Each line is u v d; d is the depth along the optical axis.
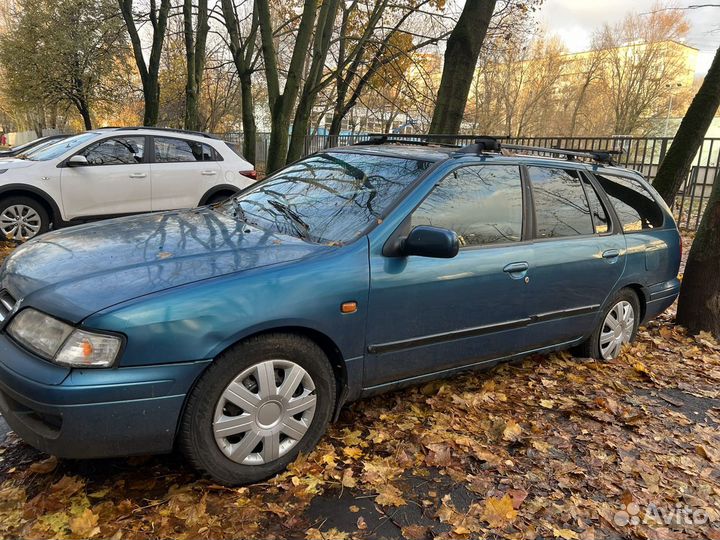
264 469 2.81
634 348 5.05
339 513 2.66
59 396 2.32
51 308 2.48
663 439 3.56
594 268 4.28
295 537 2.47
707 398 4.24
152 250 2.95
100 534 2.39
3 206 7.59
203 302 2.54
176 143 9.04
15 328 2.58
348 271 2.97
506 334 3.80
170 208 8.92
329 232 3.27
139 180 8.56
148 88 18.53
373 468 2.96
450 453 3.18
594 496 2.96
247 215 3.74
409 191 3.36
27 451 3.04
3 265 3.17
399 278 3.15
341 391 3.12
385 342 3.18
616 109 42.25
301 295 2.79
